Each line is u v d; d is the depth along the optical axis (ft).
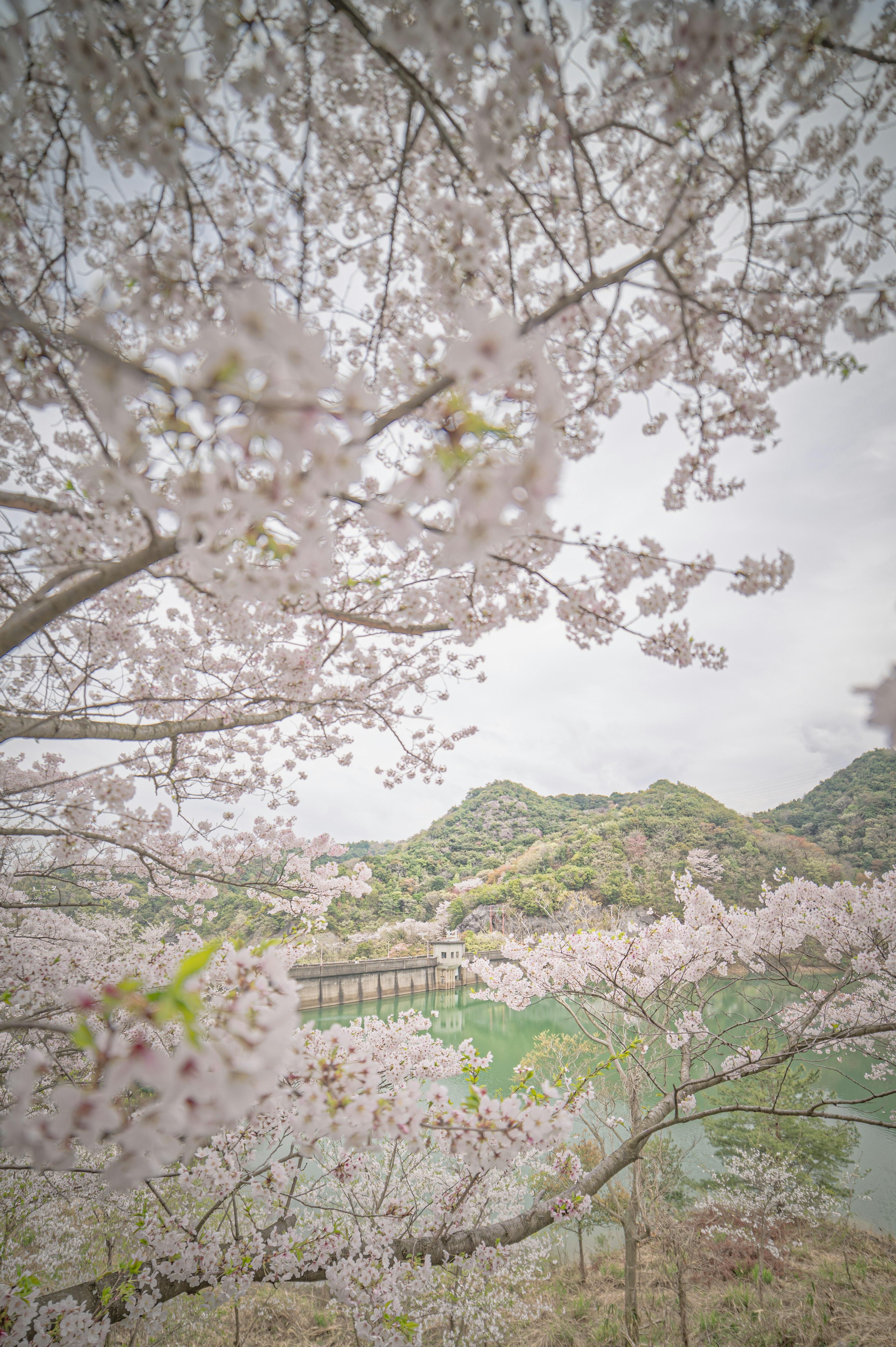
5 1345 9.12
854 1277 25.80
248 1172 11.43
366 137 7.36
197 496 3.51
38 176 6.20
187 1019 2.96
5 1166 7.83
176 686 13.79
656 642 9.13
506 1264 12.53
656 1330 21.83
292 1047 5.48
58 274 6.37
